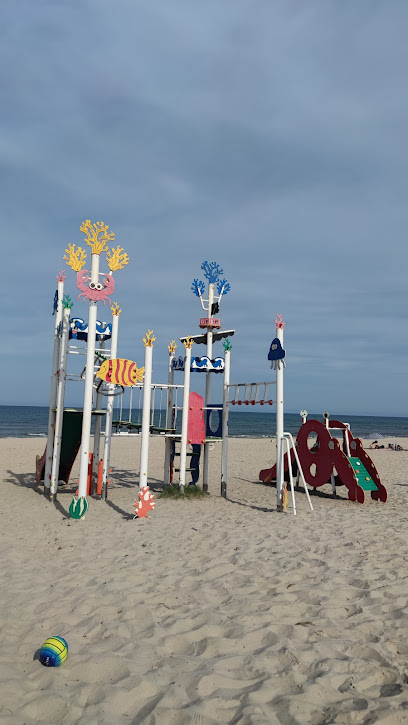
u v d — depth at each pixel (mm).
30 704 2908
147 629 4039
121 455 20641
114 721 2781
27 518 8633
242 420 95250
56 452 10547
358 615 4320
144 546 6660
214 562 5875
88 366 9250
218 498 11102
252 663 3432
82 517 8477
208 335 12766
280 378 9727
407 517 8953
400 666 3389
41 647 3619
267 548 6516
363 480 11102
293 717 2742
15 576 5391
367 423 101250
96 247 9328
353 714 2771
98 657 3500
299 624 4086
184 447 11031
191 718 2752
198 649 3703
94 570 5590
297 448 12617
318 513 9344
